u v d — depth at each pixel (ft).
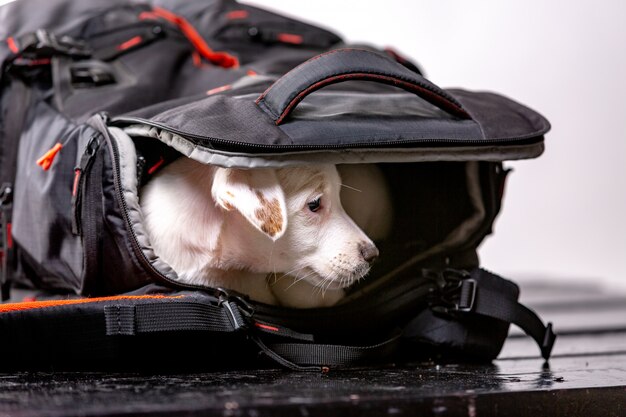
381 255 4.89
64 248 4.52
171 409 3.10
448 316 4.73
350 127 4.17
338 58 4.29
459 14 9.86
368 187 5.05
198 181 4.80
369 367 4.54
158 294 4.12
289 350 4.26
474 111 4.71
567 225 10.31
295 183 4.83
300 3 9.56
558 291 9.81
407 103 4.76
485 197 5.02
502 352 5.65
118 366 4.04
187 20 6.76
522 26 9.90
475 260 5.04
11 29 6.02
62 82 5.30
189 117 4.06
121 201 4.16
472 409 3.51
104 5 6.24
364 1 9.70
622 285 10.17
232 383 3.76
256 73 5.63
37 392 3.50
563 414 3.72
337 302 4.88
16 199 5.00
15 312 3.96
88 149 4.27
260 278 5.07
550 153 10.14
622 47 10.04
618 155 10.21
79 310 3.95
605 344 6.23
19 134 5.23
